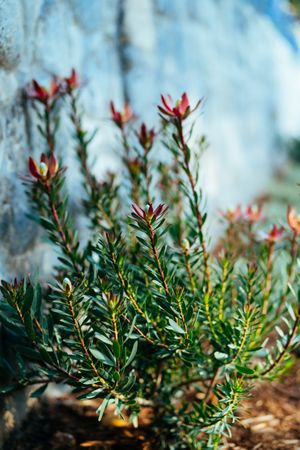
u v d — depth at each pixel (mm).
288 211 1157
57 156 1311
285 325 1547
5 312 1090
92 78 1618
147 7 1927
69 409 1263
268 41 3420
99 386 1001
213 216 2121
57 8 1393
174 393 1172
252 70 3037
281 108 3547
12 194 1166
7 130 1151
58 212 1148
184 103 1055
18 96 1197
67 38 1456
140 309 1030
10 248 1153
